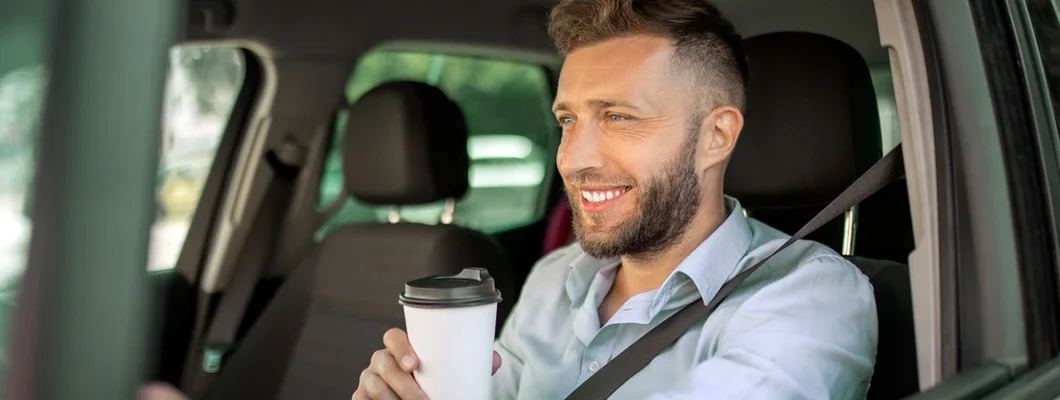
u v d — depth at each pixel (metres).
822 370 1.40
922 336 1.23
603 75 1.51
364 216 2.79
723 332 1.47
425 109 2.34
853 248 1.95
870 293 1.52
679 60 1.51
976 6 1.26
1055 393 1.19
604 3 1.53
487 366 1.05
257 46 2.37
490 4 2.79
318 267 2.42
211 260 2.48
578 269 1.75
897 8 1.24
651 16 1.50
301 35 2.44
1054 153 1.33
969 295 1.19
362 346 2.25
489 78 2.97
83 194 0.49
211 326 2.46
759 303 1.45
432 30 2.71
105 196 0.50
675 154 1.52
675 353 1.51
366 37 2.58
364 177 2.37
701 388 1.34
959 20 1.22
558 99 1.59
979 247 1.19
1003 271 1.19
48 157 0.48
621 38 1.52
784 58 1.76
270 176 2.52
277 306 2.43
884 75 2.22
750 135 1.79
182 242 2.45
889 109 1.83
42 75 0.49
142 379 0.52
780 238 1.67
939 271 1.21
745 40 1.84
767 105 1.78
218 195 2.46
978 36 1.23
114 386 0.51
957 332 1.20
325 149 2.61
